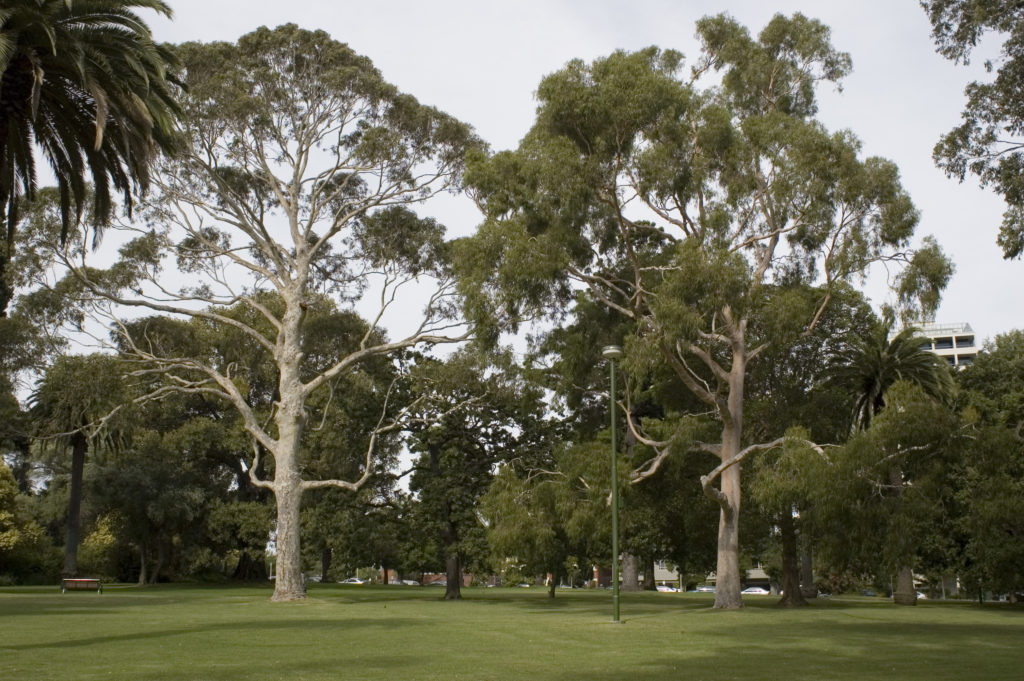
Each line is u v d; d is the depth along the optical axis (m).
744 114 34.75
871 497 25.73
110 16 17.97
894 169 28.66
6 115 17.34
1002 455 25.23
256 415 52.41
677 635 20.00
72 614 24.66
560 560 41.56
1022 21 20.69
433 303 40.38
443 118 38.84
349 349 44.22
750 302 27.84
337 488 42.91
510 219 29.36
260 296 48.66
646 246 37.50
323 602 33.94
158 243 37.28
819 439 36.44
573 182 28.00
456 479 41.31
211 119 36.19
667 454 31.52
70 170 20.28
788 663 14.07
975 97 22.23
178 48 35.88
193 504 55.44
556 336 35.06
